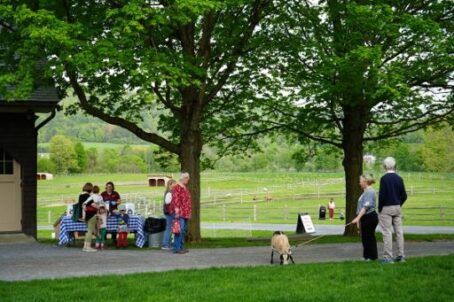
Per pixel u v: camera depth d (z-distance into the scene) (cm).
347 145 2527
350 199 2509
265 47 2233
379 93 1786
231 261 1500
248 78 2325
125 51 1568
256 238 2253
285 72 2311
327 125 2533
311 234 2392
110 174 15238
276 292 1028
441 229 3706
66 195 7819
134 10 1525
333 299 973
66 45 1502
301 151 2838
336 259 1537
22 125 2130
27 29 1505
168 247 1772
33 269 1377
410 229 3712
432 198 6788
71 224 1855
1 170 2131
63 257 1589
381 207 1332
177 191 1661
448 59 1969
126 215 1844
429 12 2167
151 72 1556
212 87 2188
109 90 2053
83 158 16262
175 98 2291
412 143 12219
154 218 1895
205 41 2009
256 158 14800
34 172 2141
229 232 3594
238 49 2094
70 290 1070
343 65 1838
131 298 1000
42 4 1670
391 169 1343
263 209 5494
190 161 2075
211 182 10956
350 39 1972
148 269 1366
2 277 1264
